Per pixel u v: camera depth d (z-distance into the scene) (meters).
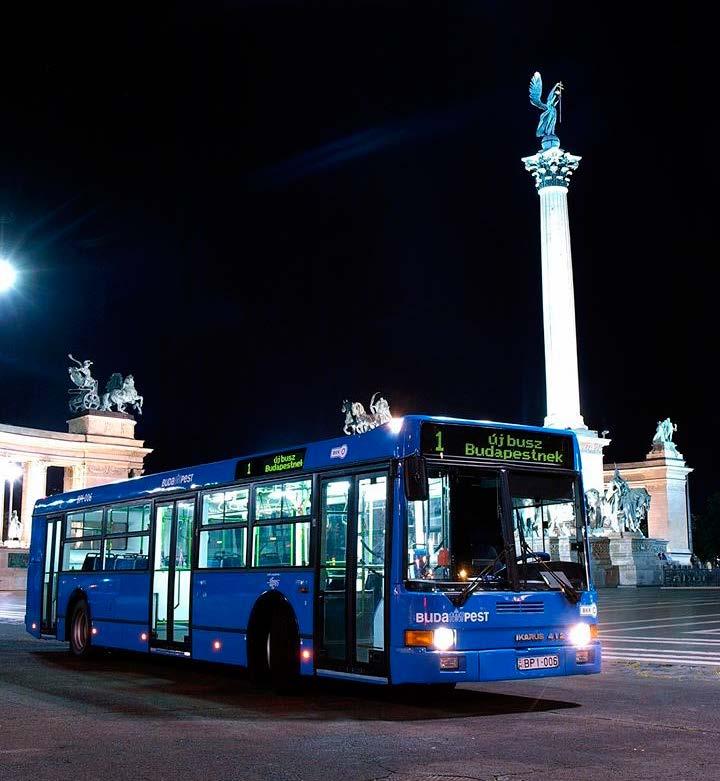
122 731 13.41
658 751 11.97
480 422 15.98
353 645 15.86
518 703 16.48
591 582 16.27
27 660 24.39
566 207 77.75
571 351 75.94
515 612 15.30
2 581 76.50
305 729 13.65
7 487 115.56
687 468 111.62
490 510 15.68
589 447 77.44
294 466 18.03
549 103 79.00
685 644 27.22
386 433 15.89
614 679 20.06
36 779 10.38
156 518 22.30
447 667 14.60
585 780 10.34
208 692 17.95
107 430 90.38
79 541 25.66
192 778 10.46
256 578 18.48
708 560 121.56
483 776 10.54
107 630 23.53
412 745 12.38
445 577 15.01
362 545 15.99
